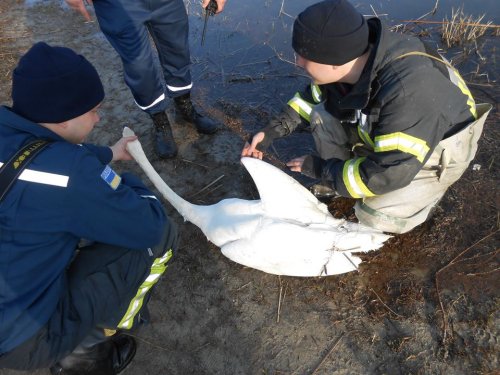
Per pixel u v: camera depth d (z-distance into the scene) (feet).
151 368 6.97
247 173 9.95
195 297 7.79
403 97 5.95
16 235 4.92
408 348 6.88
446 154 6.92
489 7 14.93
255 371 6.83
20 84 4.94
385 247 8.18
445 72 6.37
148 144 10.86
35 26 15.49
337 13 5.68
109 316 6.07
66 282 5.70
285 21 15.07
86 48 14.28
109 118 11.67
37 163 4.89
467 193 8.91
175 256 8.38
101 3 8.39
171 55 9.59
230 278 8.00
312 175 7.75
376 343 6.98
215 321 7.45
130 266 6.16
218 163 10.25
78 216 5.14
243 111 11.55
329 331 7.18
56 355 5.45
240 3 16.17
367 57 6.21
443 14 14.67
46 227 5.01
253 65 13.16
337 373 6.72
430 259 7.96
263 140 8.49
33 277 5.07
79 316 5.66
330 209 8.95
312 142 10.49
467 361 6.67
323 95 7.52
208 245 8.52
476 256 7.91
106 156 7.43
